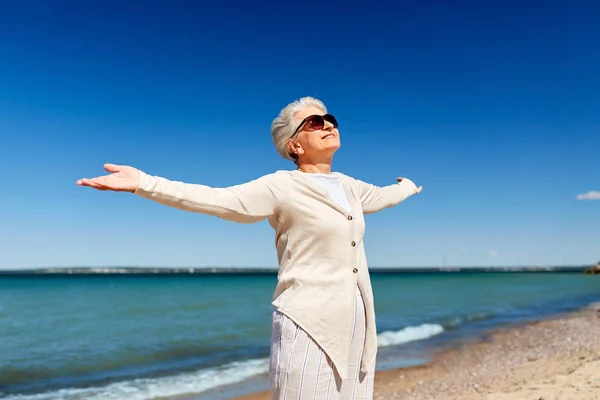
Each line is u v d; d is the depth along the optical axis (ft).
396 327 65.77
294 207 7.78
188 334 61.52
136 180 6.61
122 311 94.84
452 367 39.06
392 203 9.85
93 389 33.73
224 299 130.82
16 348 52.85
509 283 227.81
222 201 7.34
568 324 63.82
